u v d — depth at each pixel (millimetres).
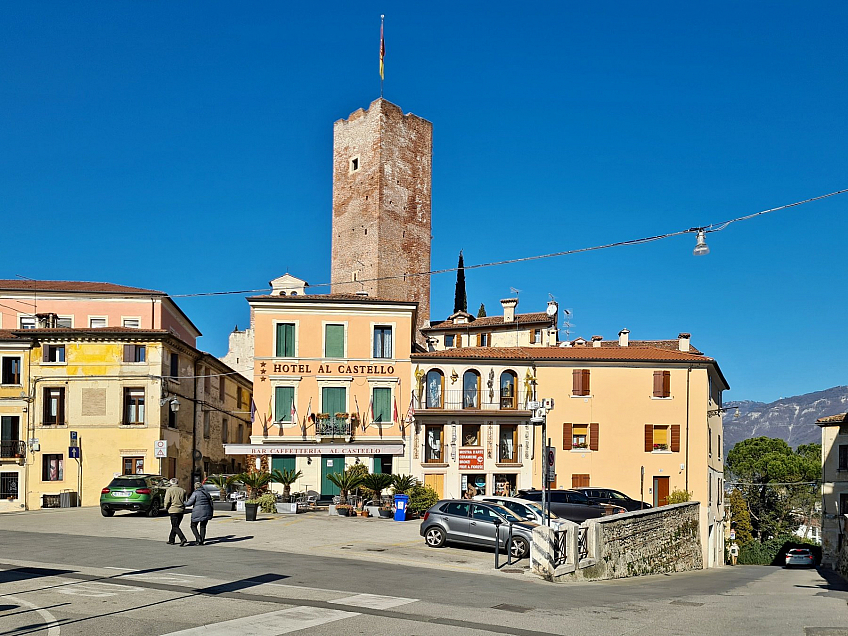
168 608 15359
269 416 50188
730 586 27906
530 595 19078
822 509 61469
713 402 59094
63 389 49281
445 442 51125
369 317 51781
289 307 51156
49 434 48875
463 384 52250
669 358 53812
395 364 51469
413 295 92250
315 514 40312
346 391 51000
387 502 40938
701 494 52562
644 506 38969
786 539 83812
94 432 48781
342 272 92500
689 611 17906
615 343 72938
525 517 29469
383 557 25281
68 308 57281
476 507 28188
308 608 15727
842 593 25109
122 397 48969
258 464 49531
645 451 52875
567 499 38188
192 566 21359
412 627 14219
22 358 49625
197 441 56438
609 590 22031
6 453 48500
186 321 66938
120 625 13758
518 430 51875
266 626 13961
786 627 15672
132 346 49406
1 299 57031
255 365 50562
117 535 29531
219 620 14375
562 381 52938
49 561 22172
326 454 50125
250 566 21641
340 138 94188
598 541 27000
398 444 50625
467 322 78812
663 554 36594
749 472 90062
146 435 48719
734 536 71062
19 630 13273
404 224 91875
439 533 28312
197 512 26672
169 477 50500
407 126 92875
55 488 48375
